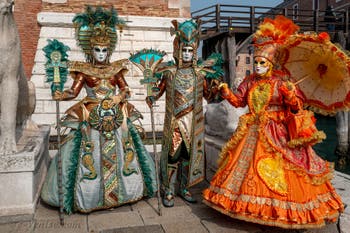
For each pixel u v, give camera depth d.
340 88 3.55
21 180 3.54
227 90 3.85
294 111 3.67
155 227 3.41
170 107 3.96
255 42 3.78
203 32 16.86
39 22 8.62
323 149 14.92
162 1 9.43
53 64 3.63
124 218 3.64
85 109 3.87
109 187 3.78
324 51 3.42
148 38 9.13
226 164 3.63
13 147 3.66
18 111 4.84
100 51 3.87
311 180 3.33
